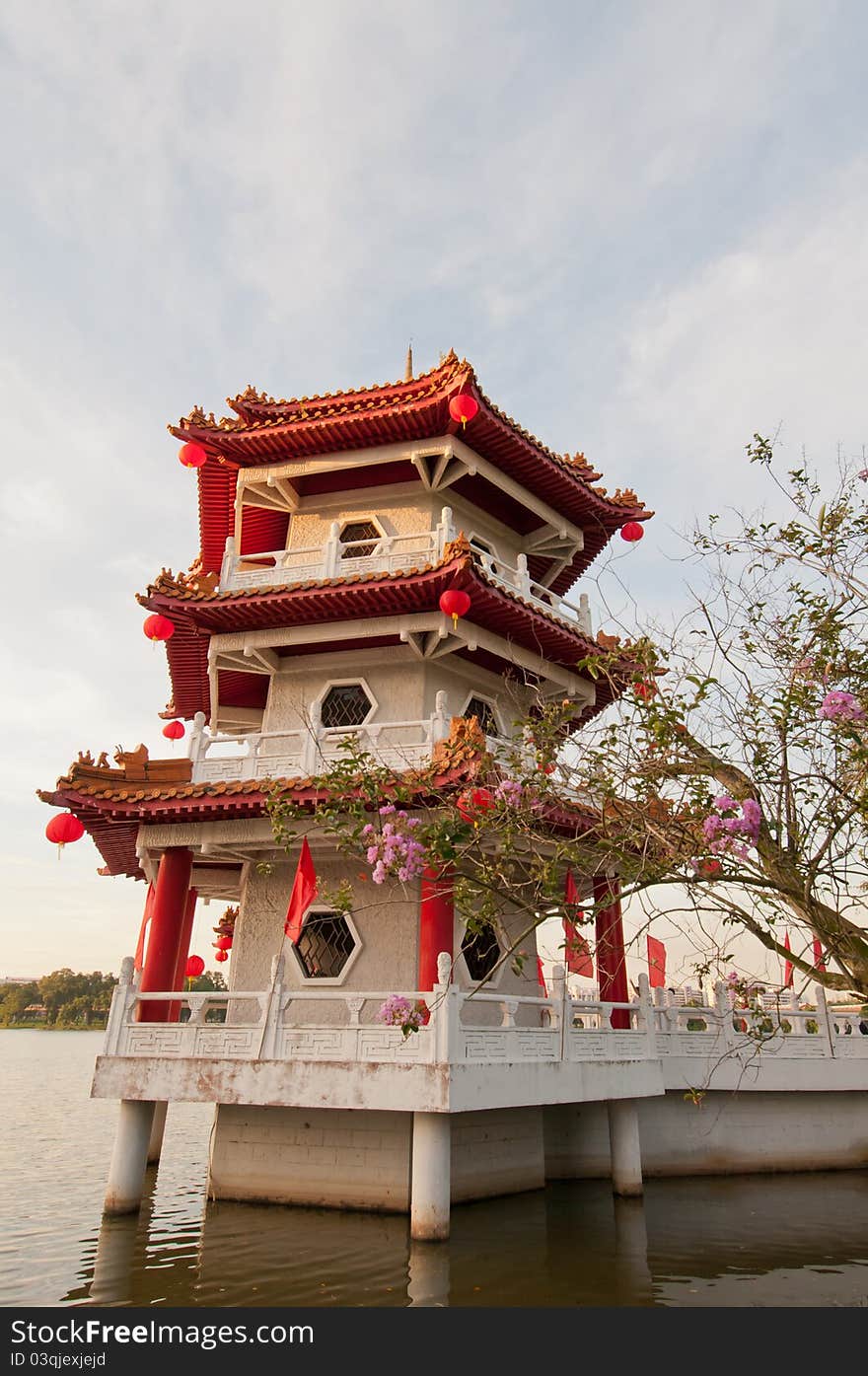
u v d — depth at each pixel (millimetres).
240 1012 16406
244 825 15773
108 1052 13789
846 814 7285
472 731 13953
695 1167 17750
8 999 138375
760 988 9031
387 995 12789
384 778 10172
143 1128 13906
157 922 15984
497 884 9609
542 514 20375
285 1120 14984
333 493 20438
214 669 18938
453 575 16000
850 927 7586
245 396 19656
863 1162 18812
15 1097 38656
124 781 16062
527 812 9266
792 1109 18797
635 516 21000
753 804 6664
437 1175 11930
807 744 7645
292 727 18234
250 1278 10906
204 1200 14984
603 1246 12742
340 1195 14250
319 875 16875
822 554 8805
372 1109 12109
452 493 20141
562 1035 14312
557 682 19109
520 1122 16531
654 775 8211
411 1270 11227
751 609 9023
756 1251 12586
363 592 16672
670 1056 17719
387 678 18125
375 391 19250
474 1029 12711
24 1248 12266
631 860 8039
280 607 17250
